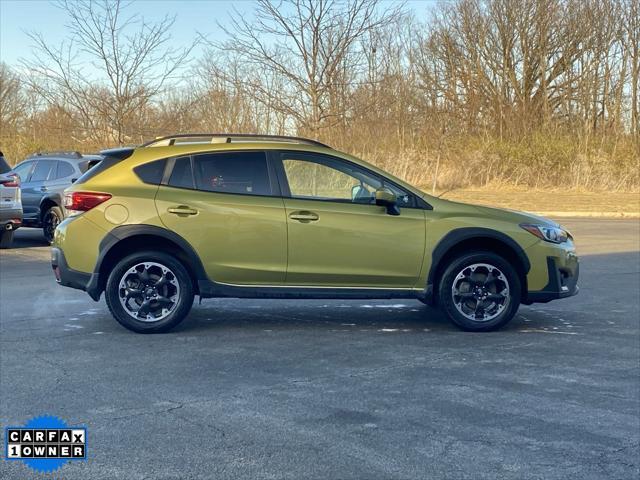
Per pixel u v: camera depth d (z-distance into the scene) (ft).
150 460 13.94
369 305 29.14
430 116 115.03
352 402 17.21
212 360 20.84
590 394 17.93
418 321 26.25
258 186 24.08
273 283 23.95
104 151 24.82
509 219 24.72
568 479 13.23
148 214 23.44
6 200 44.37
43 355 21.25
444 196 87.45
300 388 18.28
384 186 24.56
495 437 15.11
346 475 13.30
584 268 39.11
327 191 24.41
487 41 128.36
